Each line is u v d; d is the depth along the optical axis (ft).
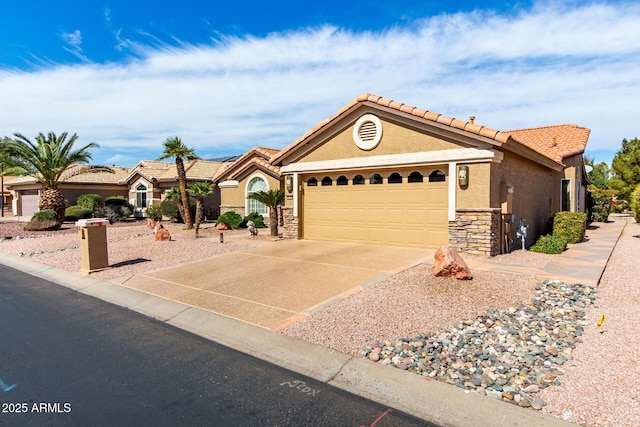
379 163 40.63
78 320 22.88
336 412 13.07
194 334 20.49
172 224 83.87
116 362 17.02
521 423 12.05
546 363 15.52
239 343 19.10
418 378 14.83
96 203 97.30
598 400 12.91
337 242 45.32
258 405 13.50
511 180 39.70
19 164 78.69
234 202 80.12
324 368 16.20
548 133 68.69
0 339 19.84
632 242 47.55
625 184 107.65
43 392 14.43
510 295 23.43
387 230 41.57
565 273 28.02
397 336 18.47
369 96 40.45
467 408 12.95
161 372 16.05
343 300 23.66
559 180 60.23
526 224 44.50
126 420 12.59
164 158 69.67
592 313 20.71
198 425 12.30
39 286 31.94
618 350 16.37
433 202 38.34
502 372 14.94
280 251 40.88
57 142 81.35
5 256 47.65
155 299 26.40
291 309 22.85
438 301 22.59
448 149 36.40
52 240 57.88
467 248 35.60
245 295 25.96
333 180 45.85
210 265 35.55
